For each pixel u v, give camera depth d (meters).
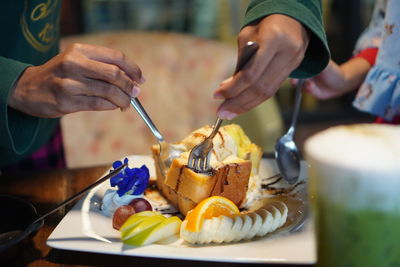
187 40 1.47
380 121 0.77
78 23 1.99
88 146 1.37
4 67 0.57
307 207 0.57
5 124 0.58
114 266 0.47
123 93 0.54
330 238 0.33
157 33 1.50
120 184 0.59
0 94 0.55
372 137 0.32
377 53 0.76
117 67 0.53
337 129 0.34
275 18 0.50
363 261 0.32
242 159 0.63
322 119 2.25
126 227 0.49
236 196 0.61
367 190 0.30
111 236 0.51
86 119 1.37
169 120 1.40
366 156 0.30
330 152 0.31
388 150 0.31
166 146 0.64
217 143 0.64
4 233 0.49
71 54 0.53
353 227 0.32
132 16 2.07
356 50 0.84
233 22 2.10
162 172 0.65
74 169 0.75
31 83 0.55
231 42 2.12
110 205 0.58
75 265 0.48
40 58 0.78
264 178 0.68
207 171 0.58
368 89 0.71
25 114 0.63
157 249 0.47
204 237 0.50
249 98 0.51
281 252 0.45
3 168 0.98
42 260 0.49
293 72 0.58
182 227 0.51
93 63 0.52
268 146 1.15
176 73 1.43
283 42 0.48
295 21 0.51
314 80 0.76
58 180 0.71
